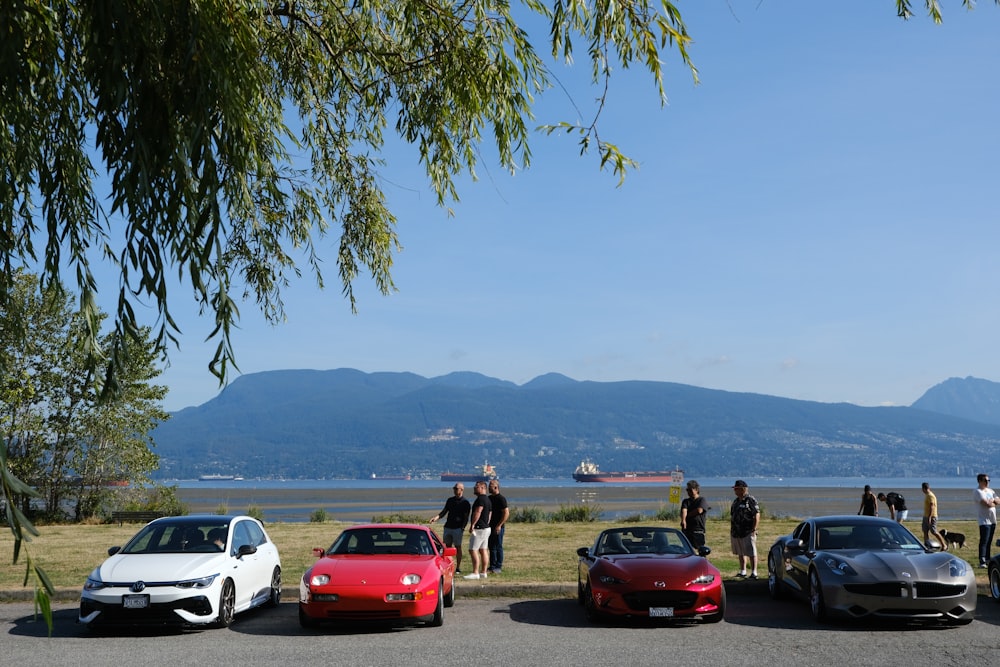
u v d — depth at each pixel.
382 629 11.62
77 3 6.01
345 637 10.95
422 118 9.32
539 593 14.92
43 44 6.09
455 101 8.96
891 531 13.23
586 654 9.58
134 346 5.38
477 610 13.40
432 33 8.72
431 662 9.13
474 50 8.49
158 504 36.25
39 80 6.24
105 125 5.48
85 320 5.85
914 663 8.99
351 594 11.13
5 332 6.25
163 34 5.65
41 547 22.88
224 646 10.27
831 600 11.68
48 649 10.12
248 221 9.82
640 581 11.66
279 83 9.51
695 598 11.61
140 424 34.97
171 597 11.08
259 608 13.84
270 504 72.19
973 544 22.56
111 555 12.46
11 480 3.95
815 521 13.73
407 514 36.22
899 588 11.23
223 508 39.03
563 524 32.41
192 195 5.55
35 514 34.25
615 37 7.17
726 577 16.30
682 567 12.07
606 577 11.96
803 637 10.75
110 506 35.34
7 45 5.31
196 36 5.59
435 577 11.77
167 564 11.63
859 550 12.67
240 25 6.55
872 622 11.95
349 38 9.52
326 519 36.44
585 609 13.20
